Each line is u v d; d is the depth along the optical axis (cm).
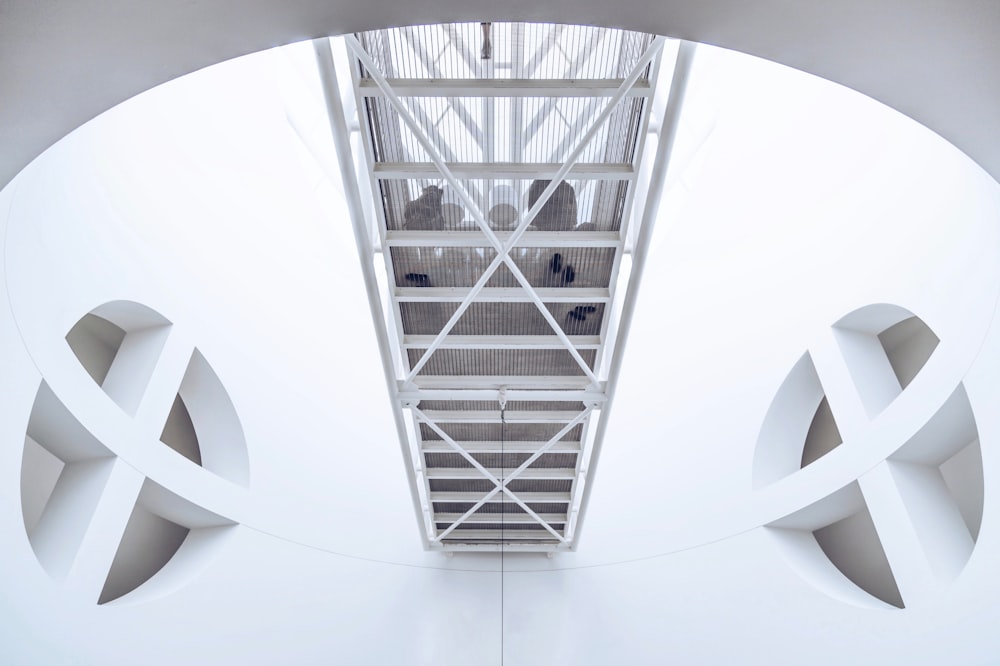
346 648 1841
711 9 570
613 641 1903
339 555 1914
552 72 894
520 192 1038
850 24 573
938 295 1242
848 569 2017
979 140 679
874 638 1396
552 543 1939
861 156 1442
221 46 589
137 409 1422
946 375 1230
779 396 1697
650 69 873
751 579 1692
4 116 612
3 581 1095
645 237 996
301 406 1925
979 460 1658
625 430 2133
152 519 1938
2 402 1083
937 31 569
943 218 1222
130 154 1437
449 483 1705
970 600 1183
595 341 1242
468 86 880
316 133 1711
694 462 1908
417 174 976
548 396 1300
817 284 1579
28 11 524
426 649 1956
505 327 1235
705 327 1942
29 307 1143
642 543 1970
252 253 1812
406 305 1188
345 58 933
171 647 1451
